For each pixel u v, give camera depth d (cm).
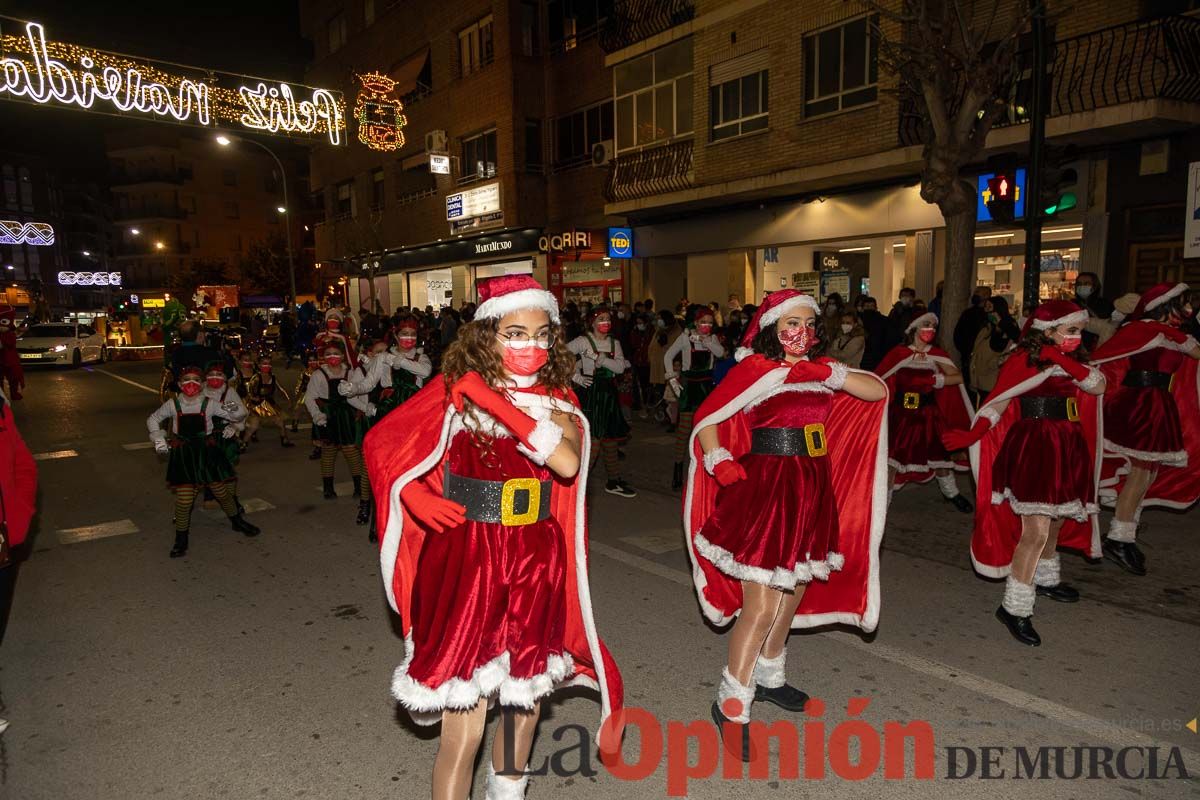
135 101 2038
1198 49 1001
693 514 356
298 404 1164
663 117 1788
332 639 443
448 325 1822
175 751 329
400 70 2867
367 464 255
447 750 229
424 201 2806
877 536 350
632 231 1930
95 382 2045
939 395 675
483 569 221
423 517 229
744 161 1556
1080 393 449
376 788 300
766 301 314
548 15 2294
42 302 3853
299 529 675
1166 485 577
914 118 1236
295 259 5266
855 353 945
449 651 217
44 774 313
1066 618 446
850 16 1330
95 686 389
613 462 766
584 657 265
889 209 1355
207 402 608
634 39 1814
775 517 303
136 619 478
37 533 678
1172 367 507
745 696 314
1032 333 409
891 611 461
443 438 231
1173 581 502
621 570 548
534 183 2338
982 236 1281
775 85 1470
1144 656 397
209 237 6688
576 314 1425
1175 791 288
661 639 431
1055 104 1105
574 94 2223
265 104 2359
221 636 450
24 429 1285
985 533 449
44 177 9488
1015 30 753
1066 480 400
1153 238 1082
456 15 2492
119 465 988
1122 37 1051
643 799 291
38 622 475
